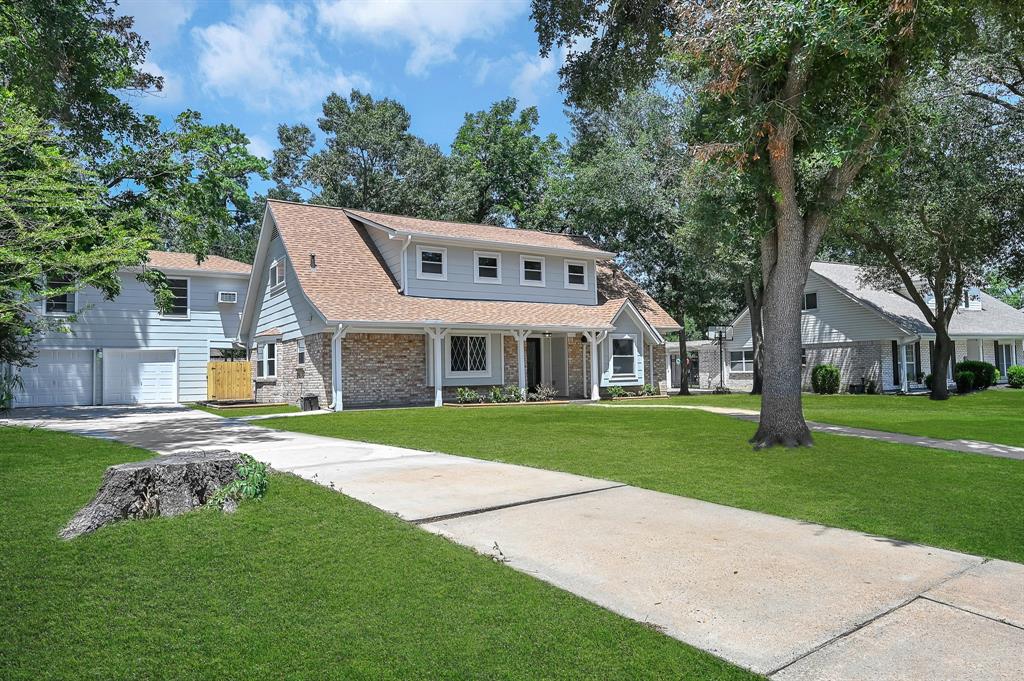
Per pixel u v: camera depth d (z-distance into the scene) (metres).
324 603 3.87
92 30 15.45
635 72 16.20
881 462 9.15
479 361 22.58
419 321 19.75
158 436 11.92
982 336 33.03
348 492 6.79
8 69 12.32
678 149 27.30
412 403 20.98
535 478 7.76
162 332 25.94
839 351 31.62
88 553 4.59
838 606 3.93
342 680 3.03
